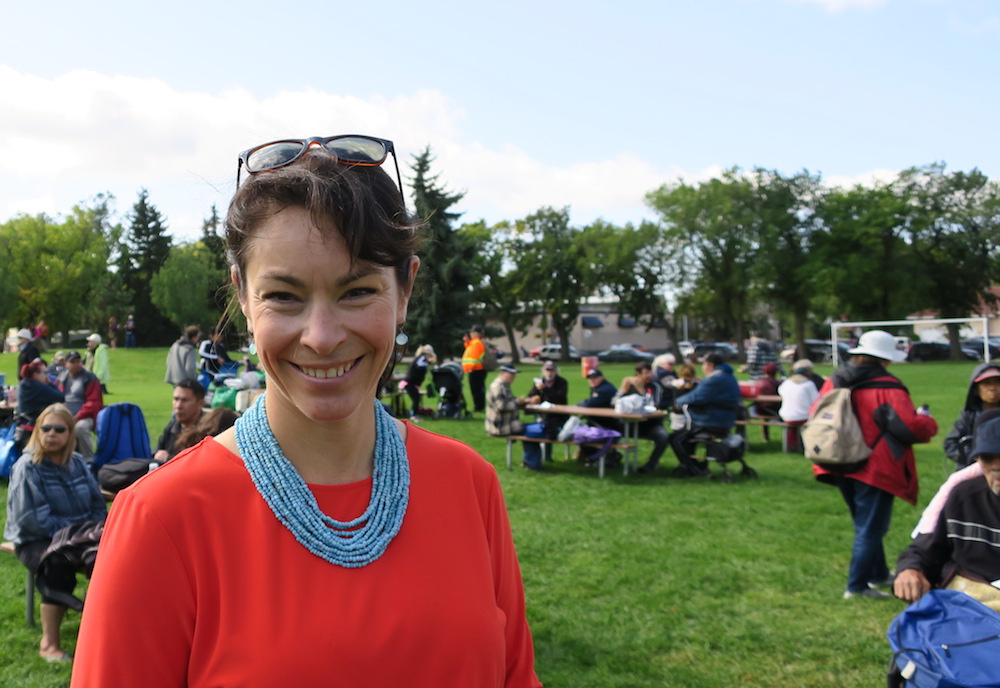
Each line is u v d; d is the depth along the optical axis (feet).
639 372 38.32
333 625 3.61
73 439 16.16
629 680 14.06
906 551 10.71
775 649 15.34
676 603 17.78
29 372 29.32
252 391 21.06
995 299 174.40
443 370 51.42
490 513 4.49
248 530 3.70
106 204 195.62
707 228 166.81
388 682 3.65
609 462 35.96
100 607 3.55
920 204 165.89
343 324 3.65
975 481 10.36
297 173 3.65
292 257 3.59
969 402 17.19
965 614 9.04
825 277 159.12
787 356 58.54
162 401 60.34
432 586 3.87
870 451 17.63
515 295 183.73
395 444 4.14
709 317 200.95
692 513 26.40
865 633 16.03
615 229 181.47
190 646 3.62
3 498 26.63
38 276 183.83
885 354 17.61
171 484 3.70
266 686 3.51
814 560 20.92
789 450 39.78
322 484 3.92
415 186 122.72
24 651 15.19
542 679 14.05
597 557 21.17
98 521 15.42
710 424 32.35
